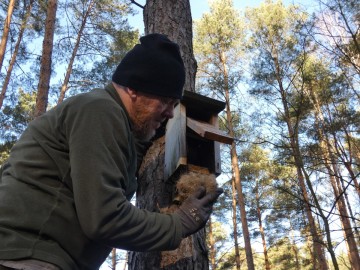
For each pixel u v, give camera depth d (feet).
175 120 6.37
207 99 6.51
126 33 41.73
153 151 7.01
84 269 3.40
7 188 3.32
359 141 30.12
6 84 34.58
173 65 3.93
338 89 29.30
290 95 26.81
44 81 25.66
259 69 34.04
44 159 3.39
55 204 3.26
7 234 3.08
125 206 3.27
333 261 13.05
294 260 67.31
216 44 52.01
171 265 6.24
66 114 3.50
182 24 9.20
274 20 39.34
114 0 42.11
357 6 23.58
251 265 47.11
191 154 6.49
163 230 3.49
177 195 5.04
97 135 3.31
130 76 3.80
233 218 59.31
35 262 3.02
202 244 6.71
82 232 3.30
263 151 53.31
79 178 3.15
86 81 40.22
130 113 3.87
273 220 47.78
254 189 58.08
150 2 9.62
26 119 42.55
